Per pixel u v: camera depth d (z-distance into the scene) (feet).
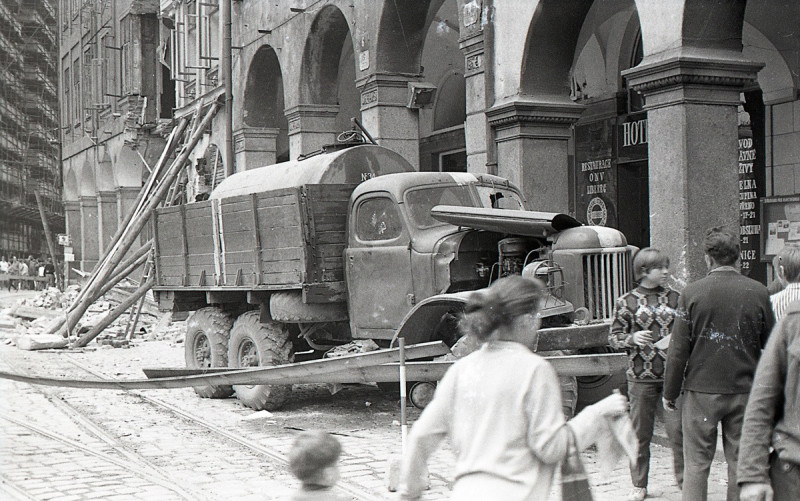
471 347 23.67
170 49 100.63
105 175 120.26
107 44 116.47
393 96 51.34
